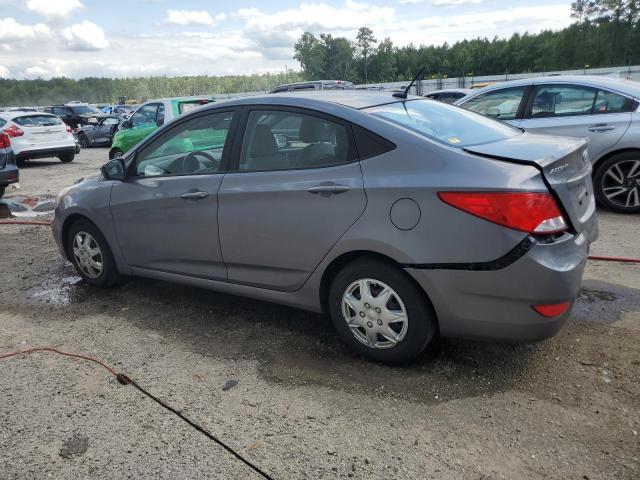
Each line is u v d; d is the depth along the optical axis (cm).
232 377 316
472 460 238
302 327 378
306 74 9169
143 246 420
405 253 283
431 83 4603
